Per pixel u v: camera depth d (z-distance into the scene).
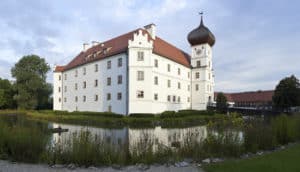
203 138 11.56
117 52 45.97
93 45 65.00
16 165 9.40
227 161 9.90
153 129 26.62
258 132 12.59
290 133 15.12
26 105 70.81
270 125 14.20
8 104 81.31
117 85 45.94
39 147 10.31
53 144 10.84
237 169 8.55
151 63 44.16
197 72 59.75
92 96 52.44
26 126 11.53
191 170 8.92
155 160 9.96
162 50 51.78
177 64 54.66
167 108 50.06
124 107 44.16
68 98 61.84
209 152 10.70
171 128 27.91
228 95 86.75
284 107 50.34
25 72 71.38
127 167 9.36
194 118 36.38
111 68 47.62
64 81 64.25
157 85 47.03
